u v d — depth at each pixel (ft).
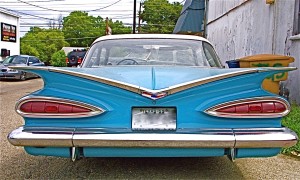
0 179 10.48
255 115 8.81
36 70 8.91
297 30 22.38
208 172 11.08
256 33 30.14
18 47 92.22
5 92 37.37
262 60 19.07
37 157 12.71
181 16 59.82
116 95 8.82
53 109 8.78
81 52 62.44
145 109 8.82
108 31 78.54
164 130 8.76
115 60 12.54
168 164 11.74
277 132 8.77
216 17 47.73
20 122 19.35
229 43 40.42
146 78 9.32
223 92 8.87
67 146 8.72
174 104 8.79
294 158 12.99
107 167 11.44
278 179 10.69
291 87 22.56
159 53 12.66
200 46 13.01
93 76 8.76
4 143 14.62
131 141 8.58
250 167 11.79
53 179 10.50
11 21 87.76
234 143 8.61
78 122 8.82
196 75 9.46
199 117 8.82
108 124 8.82
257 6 29.91
